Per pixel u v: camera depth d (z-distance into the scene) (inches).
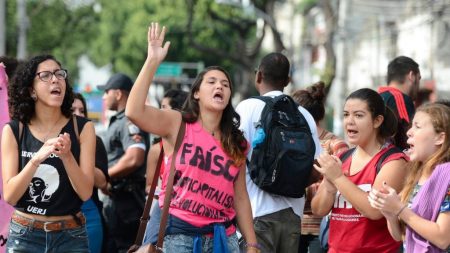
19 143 217.0
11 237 217.2
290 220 255.0
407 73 316.8
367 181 224.5
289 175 245.6
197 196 210.1
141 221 217.3
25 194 213.6
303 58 1731.1
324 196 225.3
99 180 281.1
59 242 216.8
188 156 210.8
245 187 221.8
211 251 211.3
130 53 1657.2
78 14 1699.1
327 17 874.8
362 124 227.0
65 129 219.8
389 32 1203.9
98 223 282.7
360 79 1336.1
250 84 1330.0
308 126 254.4
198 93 216.2
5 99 235.3
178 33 1526.8
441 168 192.2
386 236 223.3
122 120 325.1
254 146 248.1
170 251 208.2
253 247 219.8
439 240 189.2
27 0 1549.0
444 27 1040.2
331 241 229.9
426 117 199.9
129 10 1686.8
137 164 316.5
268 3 1120.8
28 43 1531.7
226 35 1481.3
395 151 226.2
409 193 203.2
